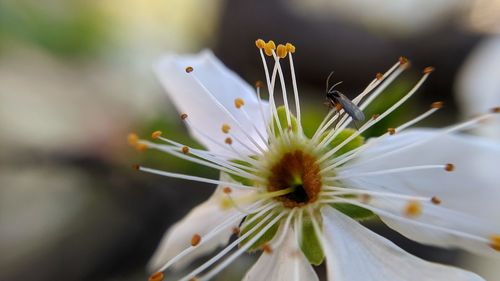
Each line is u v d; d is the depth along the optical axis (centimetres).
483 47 9
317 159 6
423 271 6
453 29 11
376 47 11
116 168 10
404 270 6
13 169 10
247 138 6
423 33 11
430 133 6
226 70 7
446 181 6
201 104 6
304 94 11
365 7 11
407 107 8
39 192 11
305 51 11
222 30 11
